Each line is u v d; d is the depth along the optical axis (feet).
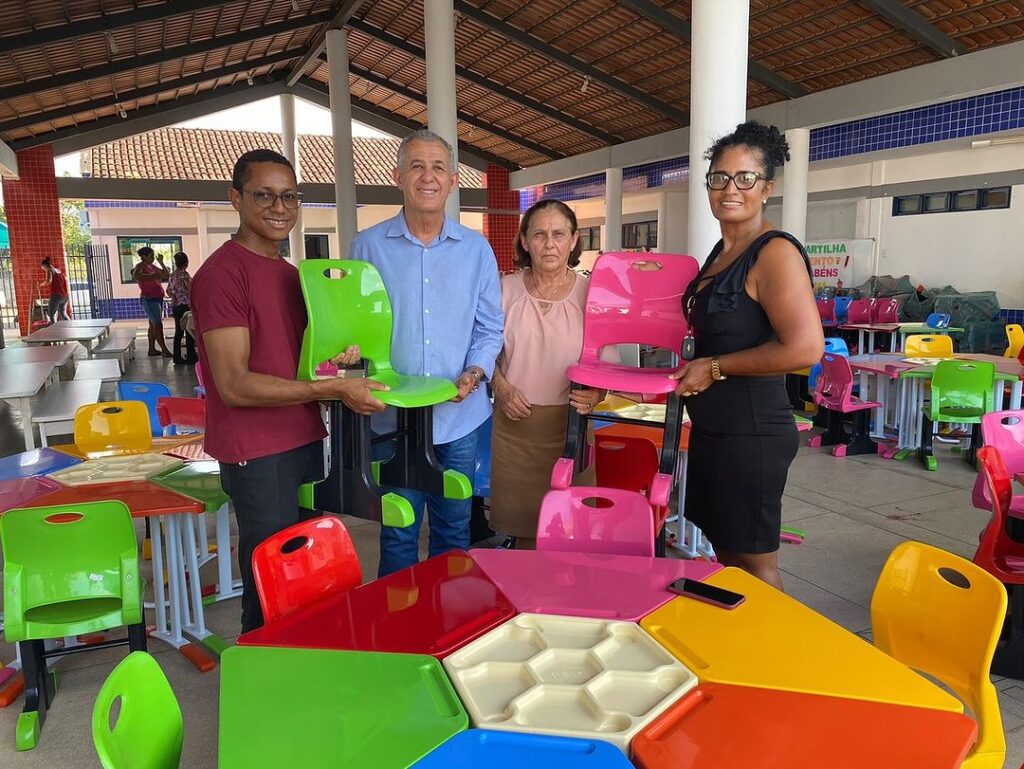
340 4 31.58
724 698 3.78
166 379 29.50
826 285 35.73
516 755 3.39
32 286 40.57
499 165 47.50
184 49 30.27
